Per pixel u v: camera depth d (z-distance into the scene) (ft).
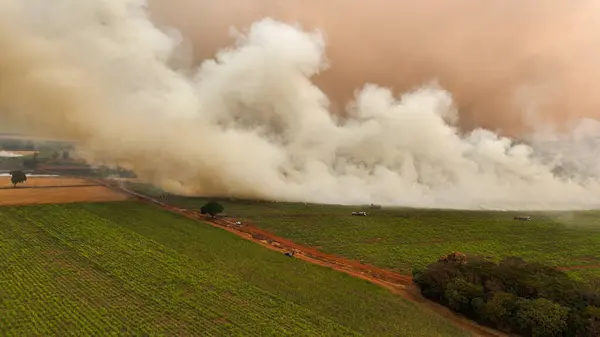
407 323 175.73
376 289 209.87
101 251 227.61
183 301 178.70
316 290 201.26
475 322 184.24
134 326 157.38
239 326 162.40
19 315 158.92
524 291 188.85
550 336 167.22
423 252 276.62
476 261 219.61
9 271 194.90
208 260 227.81
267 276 212.84
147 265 213.25
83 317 160.76
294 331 161.48
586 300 183.52
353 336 160.97
